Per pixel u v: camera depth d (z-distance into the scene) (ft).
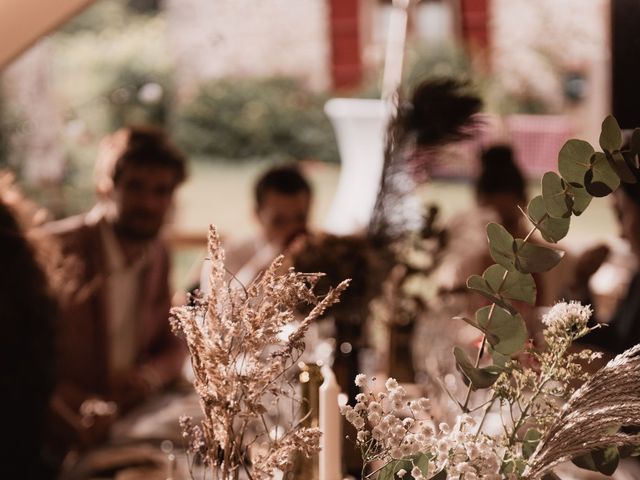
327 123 41.45
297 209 10.48
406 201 7.53
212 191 36.68
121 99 30.35
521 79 32.40
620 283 11.03
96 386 9.68
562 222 3.22
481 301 7.86
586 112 32.14
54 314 6.68
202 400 3.06
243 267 11.09
